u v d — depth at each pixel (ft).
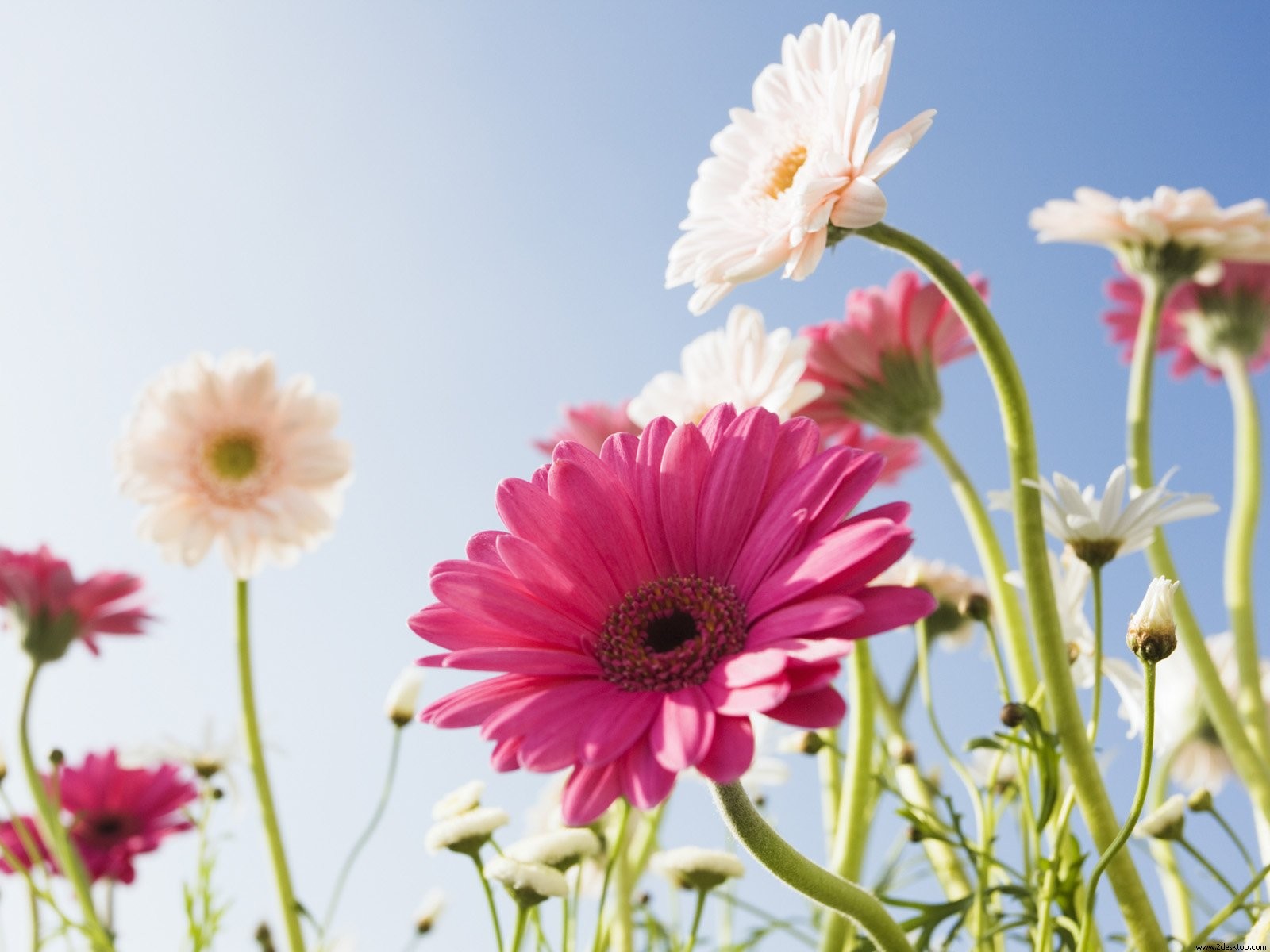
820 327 2.02
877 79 1.51
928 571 2.08
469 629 1.29
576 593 1.30
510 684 1.26
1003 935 1.61
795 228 1.48
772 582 1.24
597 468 1.35
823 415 2.02
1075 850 1.53
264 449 2.35
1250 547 1.96
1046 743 1.43
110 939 1.99
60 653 2.37
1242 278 2.22
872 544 1.20
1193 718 1.91
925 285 1.98
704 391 1.87
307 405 2.38
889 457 2.22
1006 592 1.65
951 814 1.52
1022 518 1.46
